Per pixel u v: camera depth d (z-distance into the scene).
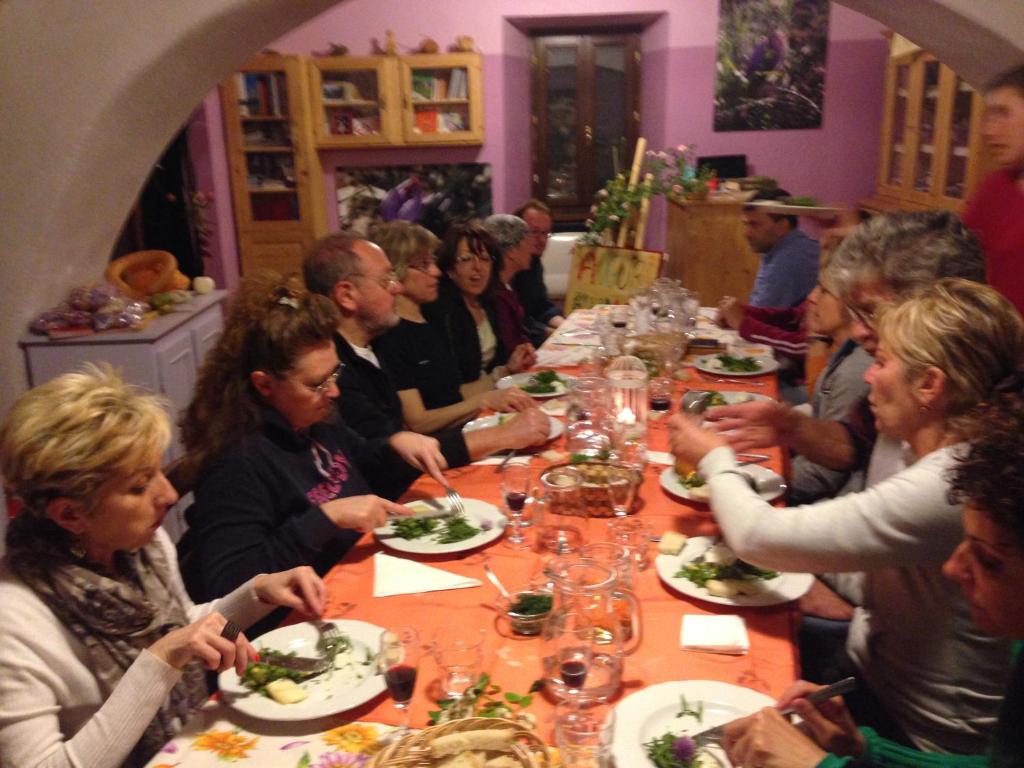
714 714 1.27
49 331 3.86
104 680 1.33
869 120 6.79
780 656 1.44
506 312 3.89
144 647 1.38
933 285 1.42
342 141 6.68
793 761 1.13
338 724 1.28
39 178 3.76
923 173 6.00
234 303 1.88
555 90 7.09
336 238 2.56
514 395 2.73
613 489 1.94
